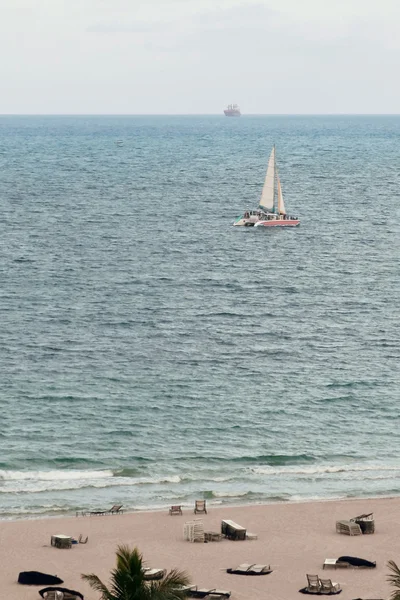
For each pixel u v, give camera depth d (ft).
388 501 571.28
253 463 632.38
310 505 562.25
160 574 433.48
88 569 463.83
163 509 552.00
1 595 432.66
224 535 512.22
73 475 601.62
